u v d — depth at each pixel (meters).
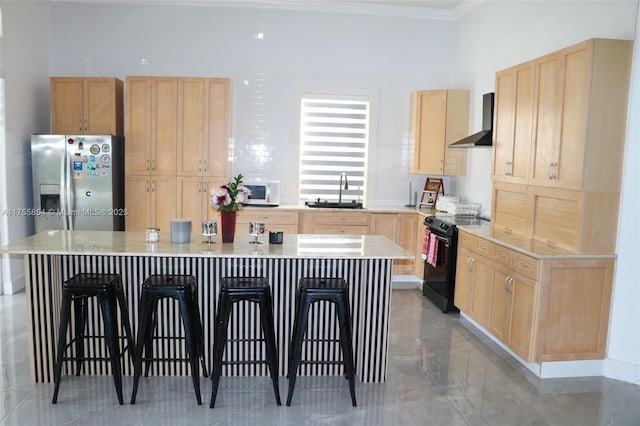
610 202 3.45
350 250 3.33
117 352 3.03
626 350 3.54
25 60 5.46
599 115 3.34
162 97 5.69
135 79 5.65
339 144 6.34
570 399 3.28
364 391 3.32
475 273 4.43
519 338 3.66
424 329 4.58
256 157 6.24
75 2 5.94
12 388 3.21
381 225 5.94
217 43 6.07
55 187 5.44
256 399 3.16
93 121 5.68
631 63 3.33
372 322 3.40
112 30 5.99
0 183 5.08
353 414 3.02
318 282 3.16
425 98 6.04
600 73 3.31
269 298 3.02
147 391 3.22
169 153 5.75
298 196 6.35
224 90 5.71
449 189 6.48
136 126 5.70
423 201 6.31
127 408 3.00
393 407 3.12
